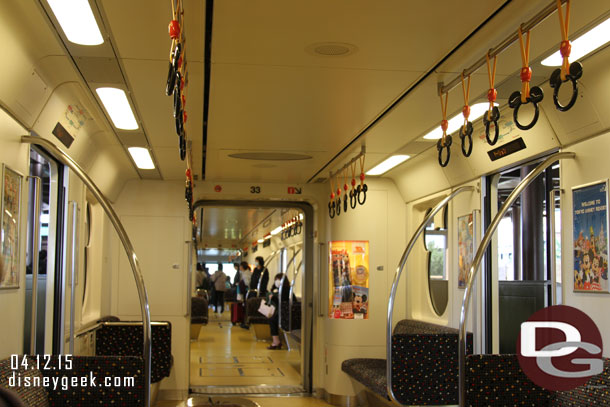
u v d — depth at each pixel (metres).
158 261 8.05
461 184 6.36
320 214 8.52
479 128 5.34
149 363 3.89
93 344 6.15
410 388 5.30
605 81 3.70
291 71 3.93
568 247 4.27
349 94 4.42
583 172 4.16
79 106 4.67
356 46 3.48
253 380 9.13
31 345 4.05
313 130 5.52
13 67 3.38
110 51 3.55
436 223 7.99
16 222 3.75
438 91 4.28
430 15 3.05
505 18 3.08
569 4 2.76
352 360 7.70
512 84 4.09
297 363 10.80
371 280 8.02
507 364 4.09
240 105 4.73
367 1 2.90
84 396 3.83
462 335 4.07
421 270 7.92
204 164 7.13
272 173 7.73
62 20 3.12
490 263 5.83
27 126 4.01
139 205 8.11
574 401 3.89
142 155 6.54
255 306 14.06
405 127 5.36
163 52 3.56
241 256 29.05
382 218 8.12
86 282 7.23
